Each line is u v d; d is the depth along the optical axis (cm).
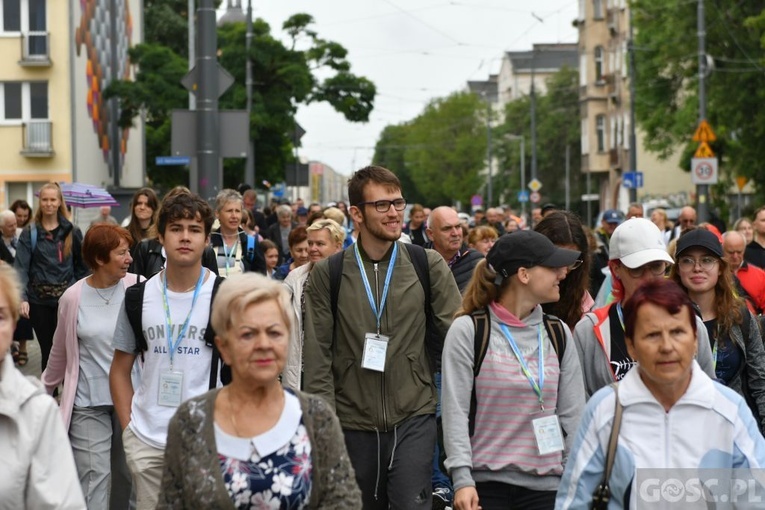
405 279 891
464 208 15025
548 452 763
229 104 6450
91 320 1025
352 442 879
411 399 880
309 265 1116
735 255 1376
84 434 1021
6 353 568
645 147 6700
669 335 572
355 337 879
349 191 903
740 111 5600
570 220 904
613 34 10325
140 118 7881
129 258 1030
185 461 555
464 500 750
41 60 6047
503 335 786
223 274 1465
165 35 9838
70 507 571
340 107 7112
